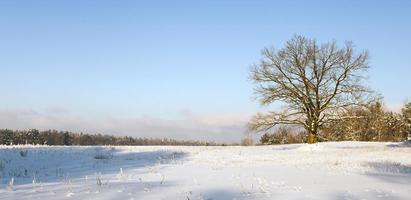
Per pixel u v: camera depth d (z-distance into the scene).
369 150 30.45
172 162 20.50
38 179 12.75
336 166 18.25
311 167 17.59
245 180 12.24
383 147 34.12
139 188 9.83
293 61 42.88
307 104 43.16
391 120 57.78
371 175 13.93
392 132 58.72
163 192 9.35
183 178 12.83
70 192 8.73
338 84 42.97
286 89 42.94
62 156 21.84
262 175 13.80
